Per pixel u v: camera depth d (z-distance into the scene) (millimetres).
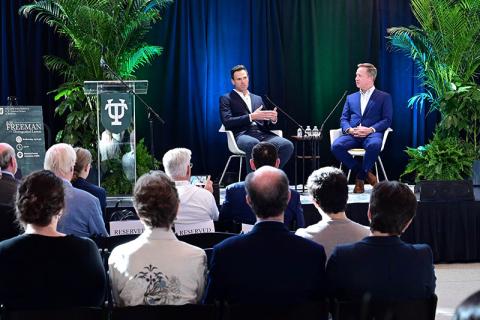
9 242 2551
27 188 2588
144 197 2635
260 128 7258
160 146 8469
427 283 2637
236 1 8406
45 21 7938
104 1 7512
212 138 8484
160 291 2584
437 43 7859
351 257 2592
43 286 2531
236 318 2465
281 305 2465
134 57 7699
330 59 8609
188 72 8391
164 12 8328
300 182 8625
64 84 7613
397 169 8773
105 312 2412
